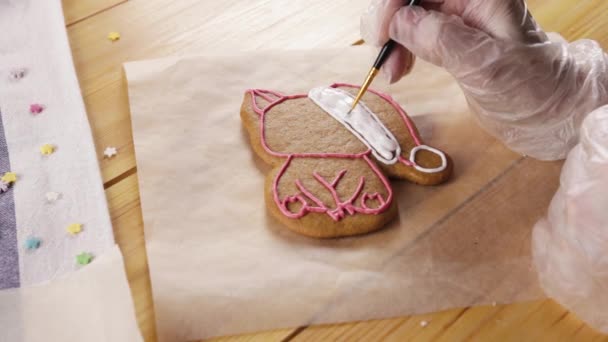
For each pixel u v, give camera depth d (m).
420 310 0.40
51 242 0.42
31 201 0.44
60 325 0.39
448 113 0.48
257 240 0.42
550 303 0.40
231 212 0.43
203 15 0.54
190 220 0.43
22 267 0.41
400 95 0.49
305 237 0.42
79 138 0.46
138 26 0.53
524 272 0.41
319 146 0.45
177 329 0.39
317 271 0.41
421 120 0.48
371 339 0.39
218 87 0.49
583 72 0.46
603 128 0.38
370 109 0.47
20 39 0.51
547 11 0.54
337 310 0.40
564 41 0.49
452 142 0.47
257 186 0.44
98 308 0.39
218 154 0.46
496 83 0.44
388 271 0.41
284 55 0.51
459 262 0.42
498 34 0.45
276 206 0.43
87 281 0.40
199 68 0.50
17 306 0.39
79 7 0.54
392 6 0.45
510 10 0.44
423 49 0.44
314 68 0.50
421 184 0.45
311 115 0.46
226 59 0.50
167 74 0.49
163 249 0.42
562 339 0.39
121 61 0.51
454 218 0.43
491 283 0.41
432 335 0.39
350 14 0.54
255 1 0.55
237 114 0.48
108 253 0.41
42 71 0.50
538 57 0.44
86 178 0.44
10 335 0.39
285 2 0.55
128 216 0.43
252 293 0.40
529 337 0.39
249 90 0.48
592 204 0.37
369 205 0.43
